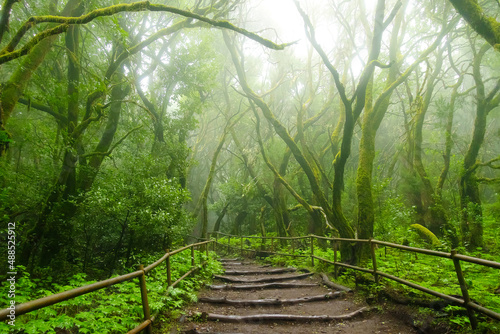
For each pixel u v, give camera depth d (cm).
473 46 1090
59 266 932
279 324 457
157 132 1391
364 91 744
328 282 691
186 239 1792
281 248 1438
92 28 1193
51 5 900
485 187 1753
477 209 1007
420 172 1232
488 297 418
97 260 1131
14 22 927
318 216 1316
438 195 1159
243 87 1280
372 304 523
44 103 1018
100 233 1058
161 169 1291
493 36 514
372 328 427
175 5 1323
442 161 1795
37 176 1039
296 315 470
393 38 1023
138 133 1277
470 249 963
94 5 840
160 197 1016
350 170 1769
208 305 558
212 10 1062
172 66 1345
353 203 1330
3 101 665
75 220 943
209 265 877
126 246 1122
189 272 654
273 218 2095
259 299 587
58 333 390
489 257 752
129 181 1046
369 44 1162
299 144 1744
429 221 1159
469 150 1098
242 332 420
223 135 1731
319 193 1049
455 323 370
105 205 904
